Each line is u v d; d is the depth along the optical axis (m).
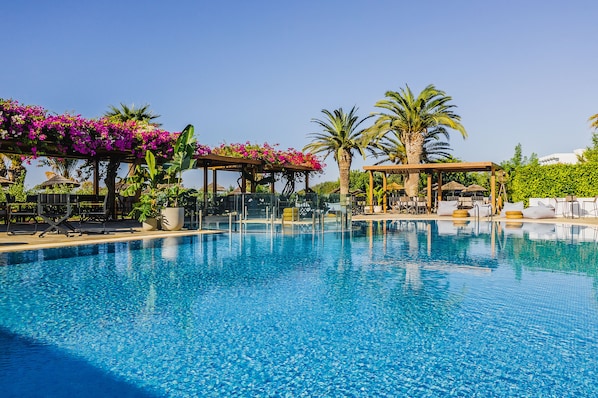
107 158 17.69
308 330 4.19
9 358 3.48
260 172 22.27
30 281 6.27
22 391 2.91
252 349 3.70
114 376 3.16
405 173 30.06
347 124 30.55
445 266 7.71
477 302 5.22
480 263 8.06
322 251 9.72
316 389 2.97
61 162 29.19
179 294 5.59
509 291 5.77
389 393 2.91
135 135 14.53
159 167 14.33
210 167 23.73
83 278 6.50
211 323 4.40
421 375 3.19
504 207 22.45
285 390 2.95
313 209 17.02
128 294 5.57
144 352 3.62
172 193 13.47
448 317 4.59
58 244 9.34
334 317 4.61
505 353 3.60
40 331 4.12
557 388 2.97
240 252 9.41
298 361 3.45
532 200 23.84
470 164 24.41
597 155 38.12
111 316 4.62
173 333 4.09
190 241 11.40
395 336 4.02
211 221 16.22
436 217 22.52
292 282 6.34
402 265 7.82
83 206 15.34
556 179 23.50
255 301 5.25
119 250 9.39
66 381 3.07
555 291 5.74
